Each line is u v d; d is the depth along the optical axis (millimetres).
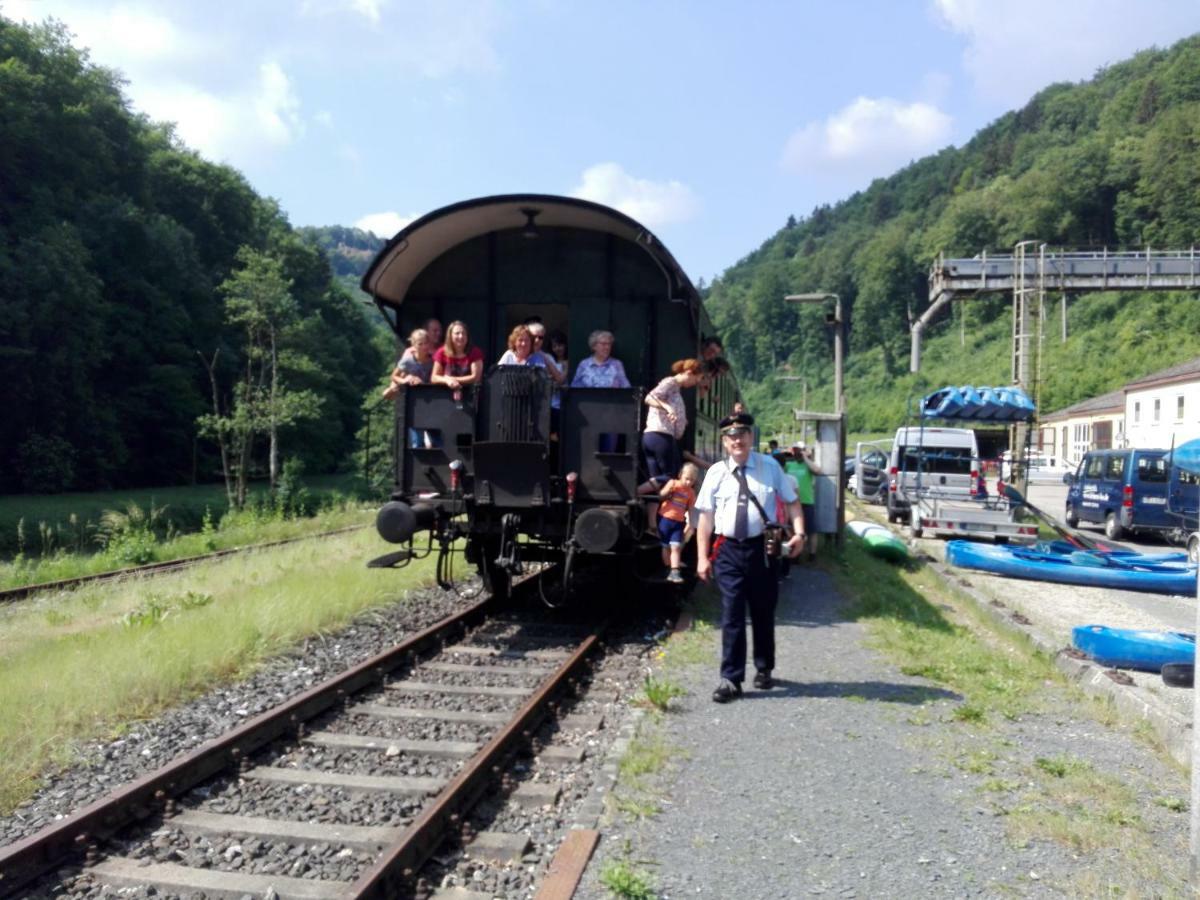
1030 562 14328
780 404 116875
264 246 68625
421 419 8812
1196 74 110875
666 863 4293
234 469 38500
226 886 4137
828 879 4164
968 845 4508
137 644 7578
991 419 21359
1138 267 30672
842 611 10234
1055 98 150625
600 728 6309
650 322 9773
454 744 5820
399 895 4094
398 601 10641
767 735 6020
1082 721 6516
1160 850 4500
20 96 48125
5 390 42031
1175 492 20828
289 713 6059
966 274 32875
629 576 10125
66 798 5062
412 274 10180
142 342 52281
